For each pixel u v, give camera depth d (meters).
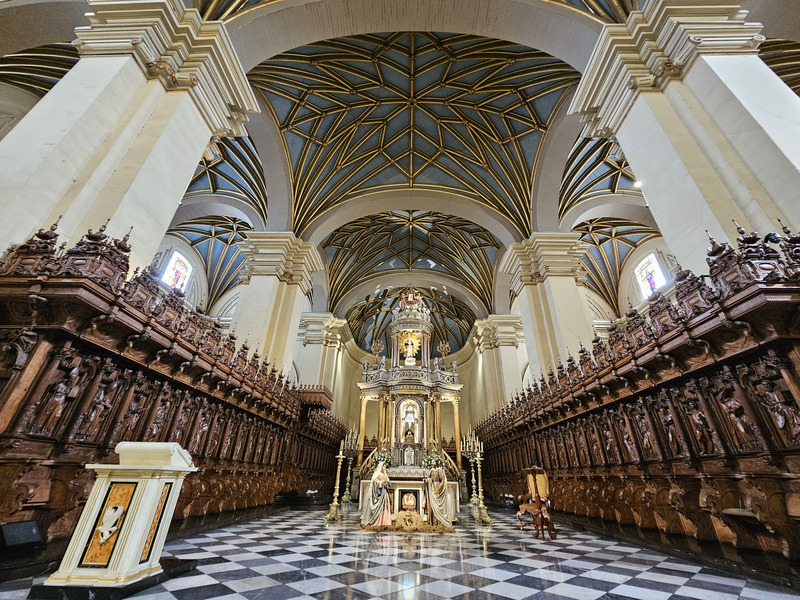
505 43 10.22
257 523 6.98
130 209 4.77
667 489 4.89
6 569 2.64
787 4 6.52
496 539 5.61
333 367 18.86
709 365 3.91
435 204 15.16
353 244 19.36
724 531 4.04
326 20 7.44
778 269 3.22
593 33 6.73
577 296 11.01
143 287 4.29
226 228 18.59
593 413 6.76
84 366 3.65
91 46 5.42
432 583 3.13
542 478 6.16
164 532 2.99
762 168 4.41
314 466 13.70
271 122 11.62
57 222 3.98
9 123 10.38
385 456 10.41
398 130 13.68
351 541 5.27
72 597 2.33
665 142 5.30
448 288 22.17
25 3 6.52
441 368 23.02
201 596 2.59
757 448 3.49
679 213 5.01
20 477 3.03
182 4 6.07
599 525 6.43
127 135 5.14
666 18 5.79
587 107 7.02
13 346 3.21
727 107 4.88
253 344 10.60
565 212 13.48
